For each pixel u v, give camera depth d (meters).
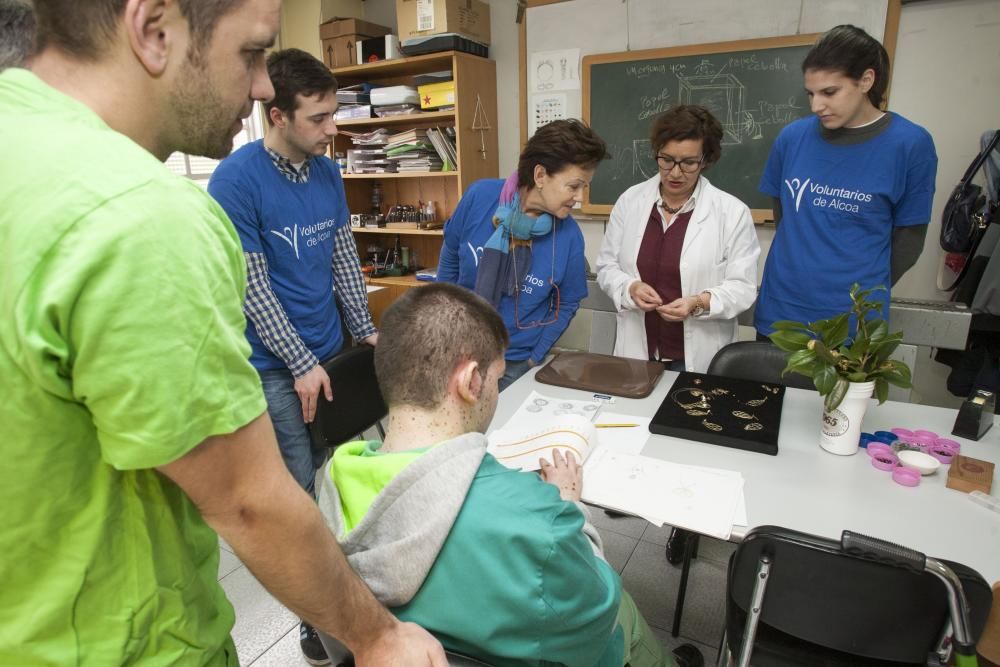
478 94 3.64
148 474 0.58
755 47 3.05
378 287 3.46
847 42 1.81
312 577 0.60
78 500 0.54
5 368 0.47
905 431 1.46
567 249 1.98
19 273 0.45
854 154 2.00
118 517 0.57
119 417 0.48
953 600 0.91
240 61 0.58
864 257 2.06
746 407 1.58
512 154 3.87
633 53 3.32
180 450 0.50
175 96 0.56
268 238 1.78
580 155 1.70
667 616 1.91
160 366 0.48
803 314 2.19
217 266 0.54
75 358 0.47
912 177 1.96
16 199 0.45
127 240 0.46
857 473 1.30
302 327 1.94
